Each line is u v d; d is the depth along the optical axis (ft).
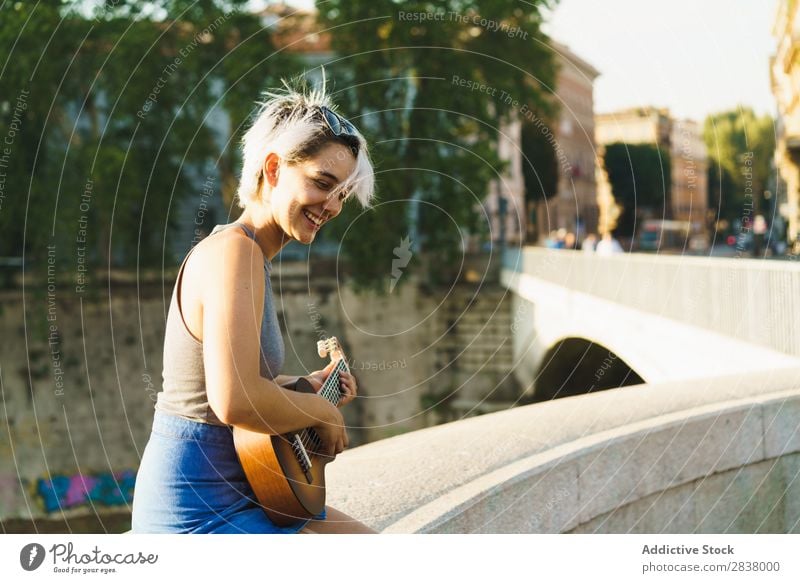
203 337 5.26
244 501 5.74
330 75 77.20
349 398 7.25
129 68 76.48
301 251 82.48
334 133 5.63
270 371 5.52
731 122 132.98
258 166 5.67
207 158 82.28
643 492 12.19
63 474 77.66
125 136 79.15
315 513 6.06
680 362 35.76
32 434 77.77
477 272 84.23
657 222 149.18
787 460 14.19
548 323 63.21
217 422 5.58
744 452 13.60
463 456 11.26
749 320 28.63
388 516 9.07
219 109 79.66
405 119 78.38
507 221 104.78
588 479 11.35
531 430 12.50
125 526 76.23
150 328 81.15
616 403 14.28
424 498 9.62
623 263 44.93
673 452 12.64
